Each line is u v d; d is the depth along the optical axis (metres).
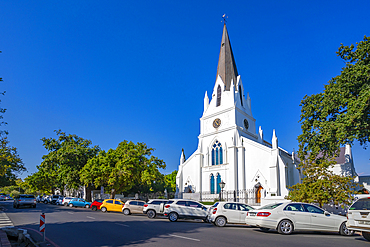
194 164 51.00
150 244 11.64
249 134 49.91
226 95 50.31
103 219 22.95
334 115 26.42
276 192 38.69
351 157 44.66
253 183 42.47
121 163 44.44
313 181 23.91
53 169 61.41
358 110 21.48
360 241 13.28
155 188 70.62
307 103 28.78
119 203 34.06
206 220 23.36
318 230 15.47
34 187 76.50
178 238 13.23
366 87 22.02
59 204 51.84
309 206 16.16
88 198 57.69
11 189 126.25
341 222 15.61
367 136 24.64
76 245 11.62
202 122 52.72
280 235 14.91
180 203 23.14
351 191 22.17
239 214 19.61
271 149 41.44
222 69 53.31
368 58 23.70
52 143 61.12
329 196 22.03
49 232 15.36
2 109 25.06
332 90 25.44
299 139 28.27
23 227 17.62
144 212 26.50
